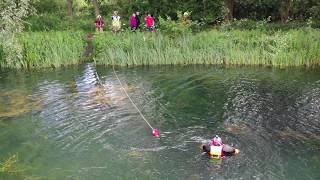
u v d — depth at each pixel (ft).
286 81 71.20
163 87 68.64
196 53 87.10
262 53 84.99
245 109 56.29
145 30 101.09
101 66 86.69
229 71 79.97
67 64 87.92
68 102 60.59
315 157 40.75
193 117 53.21
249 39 87.92
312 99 60.23
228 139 45.24
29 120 53.06
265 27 99.40
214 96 62.80
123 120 52.16
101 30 99.86
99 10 131.34
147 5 121.70
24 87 70.33
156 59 87.15
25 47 86.58
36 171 39.11
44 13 132.77
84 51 92.73
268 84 69.41
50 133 48.37
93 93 65.41
